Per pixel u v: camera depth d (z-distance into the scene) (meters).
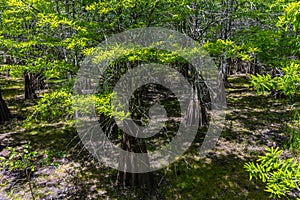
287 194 4.59
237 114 9.28
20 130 8.46
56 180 5.82
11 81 16.41
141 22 4.32
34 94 11.90
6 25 5.08
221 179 5.73
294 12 1.99
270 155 2.42
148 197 5.26
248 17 5.78
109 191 5.45
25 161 5.13
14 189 5.52
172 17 4.82
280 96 10.99
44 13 4.11
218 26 5.94
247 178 5.72
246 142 7.31
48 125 8.76
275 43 4.83
